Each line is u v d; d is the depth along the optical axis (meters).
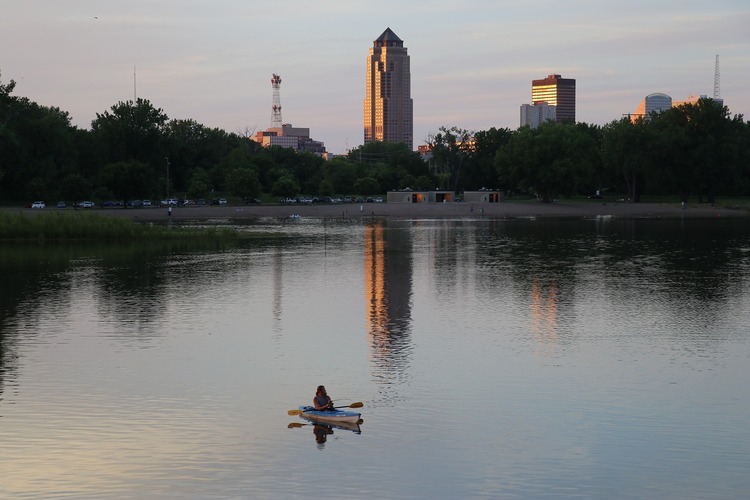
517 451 29.50
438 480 26.98
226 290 68.81
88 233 124.69
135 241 121.31
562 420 32.78
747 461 28.42
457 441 30.48
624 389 37.19
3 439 30.55
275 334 49.69
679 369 40.88
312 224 176.25
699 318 54.69
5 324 52.69
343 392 36.88
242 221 188.38
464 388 37.38
